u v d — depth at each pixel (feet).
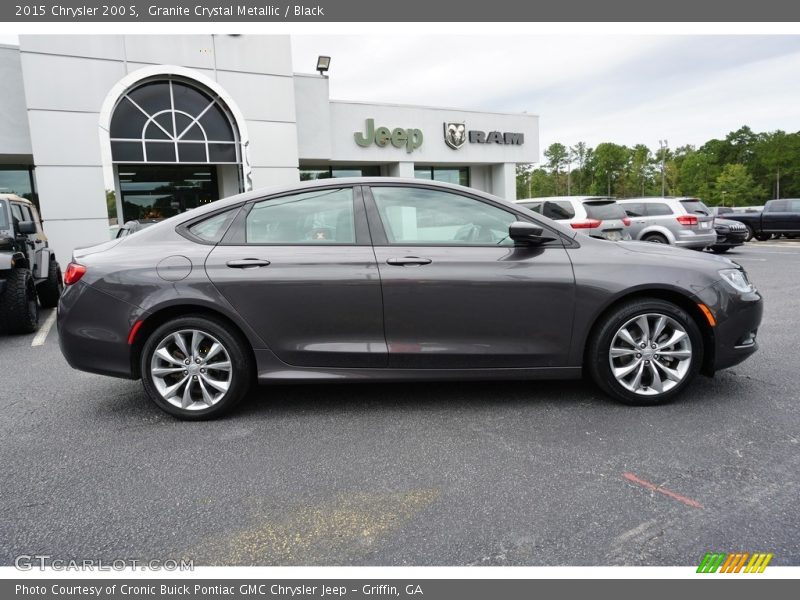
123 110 41.24
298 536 7.39
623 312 11.39
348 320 11.35
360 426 11.04
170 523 7.74
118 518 7.88
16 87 41.09
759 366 14.46
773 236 73.26
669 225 41.86
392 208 11.78
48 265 28.12
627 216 40.22
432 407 11.98
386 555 6.97
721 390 12.61
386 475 8.99
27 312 21.79
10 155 42.11
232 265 11.23
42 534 7.51
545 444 9.96
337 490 8.55
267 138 47.06
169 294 11.16
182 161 43.45
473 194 11.91
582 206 35.76
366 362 11.48
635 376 11.60
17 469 9.47
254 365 11.84
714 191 328.49
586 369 12.39
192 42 43.19
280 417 11.64
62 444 10.52
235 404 11.65
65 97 39.14
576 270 11.37
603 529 7.34
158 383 11.44
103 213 40.70
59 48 38.75
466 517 7.71
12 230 23.40
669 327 11.63
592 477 8.71
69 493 8.60
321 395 12.98
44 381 15.02
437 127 63.62
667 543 7.01
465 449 9.86
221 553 7.08
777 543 6.97
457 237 11.73
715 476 8.63
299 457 9.72
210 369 11.57
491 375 11.59
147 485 8.82
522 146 70.08
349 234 11.59
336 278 11.23
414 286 11.23
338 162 59.93
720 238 50.96
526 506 7.94
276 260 11.29
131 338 11.27
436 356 11.42
